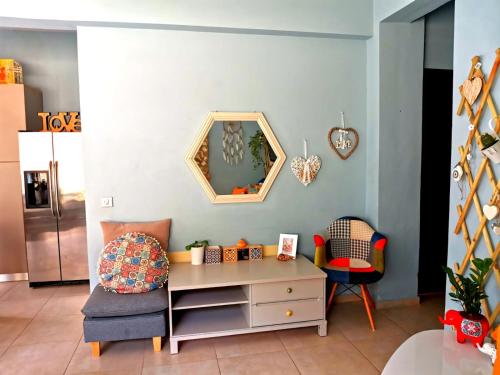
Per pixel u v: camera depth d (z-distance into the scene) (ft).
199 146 10.56
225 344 9.39
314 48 11.14
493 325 7.22
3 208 14.02
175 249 10.77
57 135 13.30
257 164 11.02
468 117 7.70
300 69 11.10
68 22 9.62
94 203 10.30
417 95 11.20
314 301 9.64
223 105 10.71
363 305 11.61
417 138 11.30
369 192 11.62
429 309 11.35
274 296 9.39
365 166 11.75
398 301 11.56
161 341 9.49
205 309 10.36
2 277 14.23
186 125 10.54
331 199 11.60
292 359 8.73
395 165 11.21
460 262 8.04
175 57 10.36
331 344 9.37
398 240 11.42
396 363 5.94
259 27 10.37
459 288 6.79
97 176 10.25
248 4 10.27
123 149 10.30
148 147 10.41
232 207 10.98
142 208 10.52
